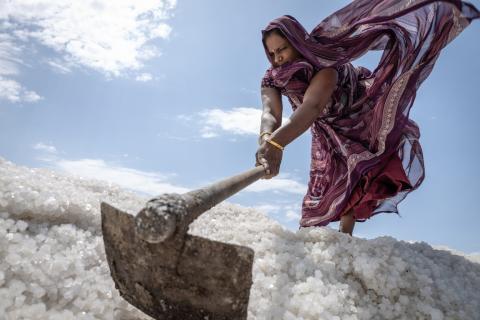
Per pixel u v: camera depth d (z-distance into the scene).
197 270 1.72
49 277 1.95
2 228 2.17
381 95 3.38
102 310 1.89
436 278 2.83
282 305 2.22
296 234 3.18
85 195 3.23
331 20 3.36
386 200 3.69
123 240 1.81
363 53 3.33
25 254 2.01
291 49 3.26
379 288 2.60
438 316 2.45
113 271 1.89
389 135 3.28
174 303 1.80
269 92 3.58
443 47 3.13
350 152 3.43
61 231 2.39
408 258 2.89
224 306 1.73
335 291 2.44
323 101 3.14
